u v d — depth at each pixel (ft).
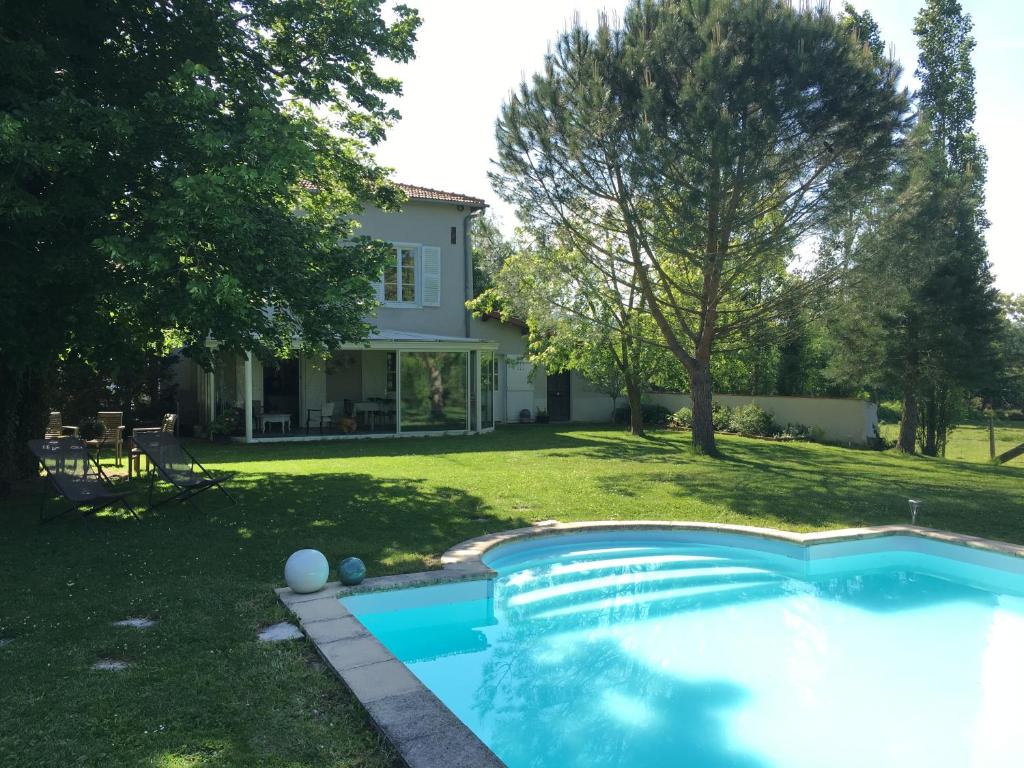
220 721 11.22
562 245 48.52
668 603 22.30
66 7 25.53
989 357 57.11
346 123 38.88
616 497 33.06
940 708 15.39
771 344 51.08
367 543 23.49
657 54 39.68
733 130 36.01
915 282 43.60
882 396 81.46
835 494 34.88
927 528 27.94
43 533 23.93
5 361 28.76
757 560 26.89
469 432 63.67
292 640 14.94
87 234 24.72
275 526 25.54
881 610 21.86
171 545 22.48
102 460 43.52
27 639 14.49
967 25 66.90
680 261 51.11
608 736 14.03
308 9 30.96
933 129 65.67
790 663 17.76
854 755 13.29
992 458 65.57
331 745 10.59
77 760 9.91
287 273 26.86
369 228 65.51
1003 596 23.43
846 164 40.11
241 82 29.94
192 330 27.86
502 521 27.66
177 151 24.39
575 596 22.86
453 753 10.12
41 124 21.61
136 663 13.42
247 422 54.29
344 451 49.29
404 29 34.81
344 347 57.41
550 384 82.12
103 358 30.76
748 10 37.81
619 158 40.78
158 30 27.94
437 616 19.70
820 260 43.73
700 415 50.90
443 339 61.21
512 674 17.07
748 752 13.41
